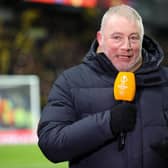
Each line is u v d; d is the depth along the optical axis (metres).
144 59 4.78
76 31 29.55
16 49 26.52
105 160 4.52
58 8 28.61
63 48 28.06
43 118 4.69
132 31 4.46
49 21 28.77
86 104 4.65
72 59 28.02
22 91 19.98
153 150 4.53
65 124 4.61
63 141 4.40
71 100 4.71
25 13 28.05
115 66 4.64
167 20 30.12
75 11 29.08
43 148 4.58
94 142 4.36
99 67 4.74
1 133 19.64
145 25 29.69
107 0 25.27
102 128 4.31
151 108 4.66
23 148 18.52
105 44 4.59
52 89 4.84
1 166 15.42
